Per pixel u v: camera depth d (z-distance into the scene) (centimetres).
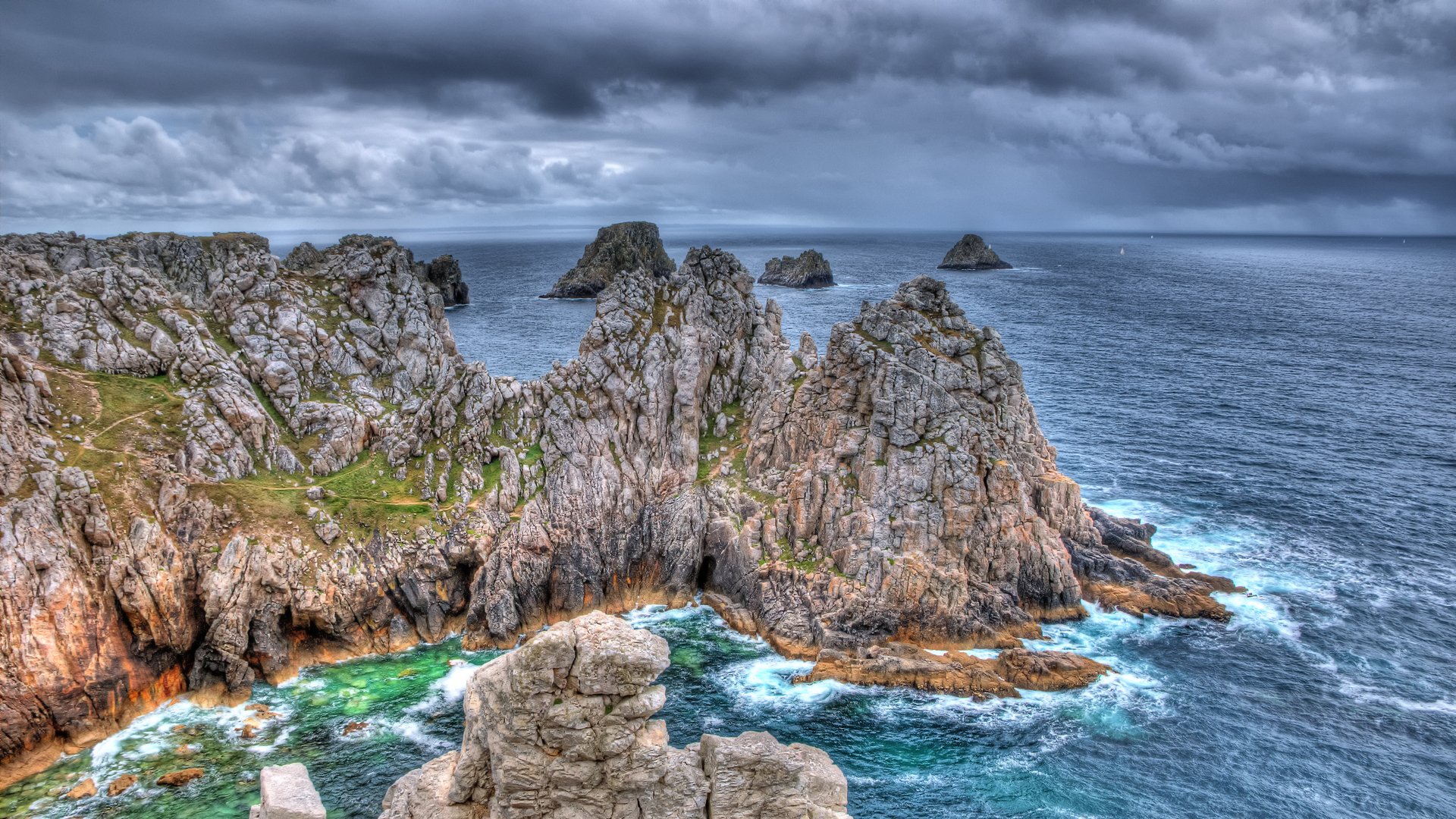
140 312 9856
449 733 7175
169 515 7969
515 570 8856
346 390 10375
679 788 3838
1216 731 7219
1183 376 19088
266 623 7931
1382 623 8838
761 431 9956
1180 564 9988
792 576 8812
